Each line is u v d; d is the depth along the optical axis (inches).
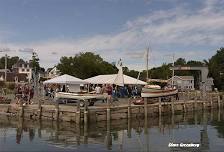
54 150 837.8
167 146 902.4
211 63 4148.6
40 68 4352.9
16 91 1731.1
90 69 3430.1
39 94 1855.3
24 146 881.5
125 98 1808.6
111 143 931.3
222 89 3821.4
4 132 1094.4
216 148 882.1
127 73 3794.3
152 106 1529.3
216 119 1547.7
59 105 1338.6
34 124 1264.8
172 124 1350.9
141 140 983.0
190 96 2059.5
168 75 3718.0
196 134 1098.1
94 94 1371.8
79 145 901.8
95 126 1234.6
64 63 3548.2
